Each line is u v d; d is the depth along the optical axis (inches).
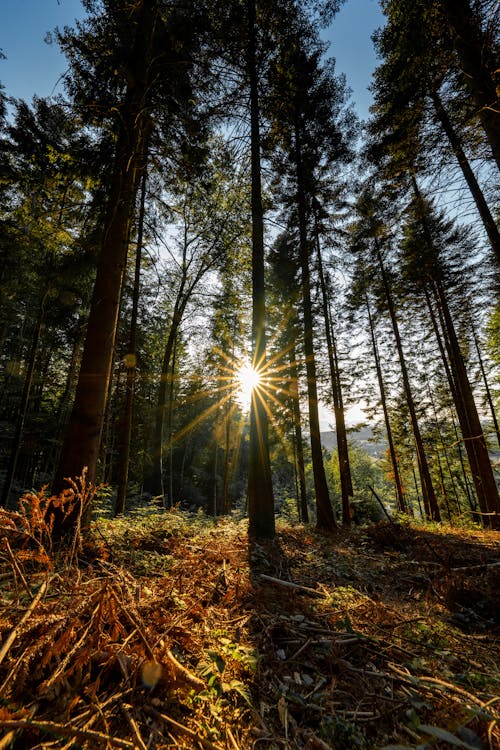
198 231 539.2
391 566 190.1
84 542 136.8
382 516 761.0
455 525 441.4
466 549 222.1
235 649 75.2
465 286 499.8
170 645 70.2
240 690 59.5
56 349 829.2
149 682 57.4
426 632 101.8
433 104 267.1
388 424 702.5
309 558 194.9
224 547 172.4
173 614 83.6
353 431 617.9
